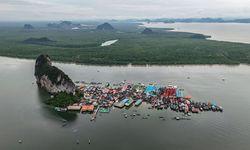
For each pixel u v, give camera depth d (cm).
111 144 16050
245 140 16650
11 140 16500
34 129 17888
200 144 16138
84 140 16500
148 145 15962
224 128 18125
